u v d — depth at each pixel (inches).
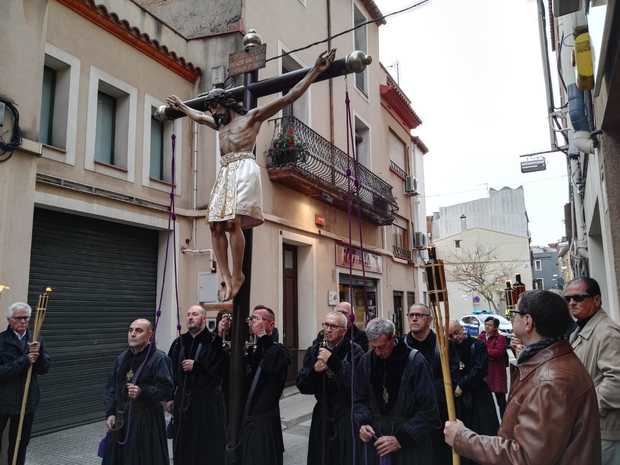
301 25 514.3
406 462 131.2
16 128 244.4
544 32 374.0
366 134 666.2
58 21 304.5
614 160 204.8
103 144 344.5
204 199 391.5
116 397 176.2
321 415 162.9
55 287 299.0
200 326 195.9
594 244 378.0
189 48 414.6
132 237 357.4
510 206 1706.4
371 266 639.1
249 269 128.3
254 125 127.0
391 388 137.6
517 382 87.6
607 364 118.1
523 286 169.9
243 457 142.3
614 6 138.1
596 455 76.9
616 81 165.5
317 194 492.7
